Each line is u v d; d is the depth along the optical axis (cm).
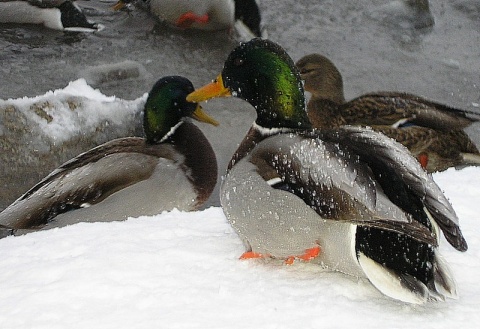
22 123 1183
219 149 1359
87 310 557
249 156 654
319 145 608
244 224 636
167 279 601
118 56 1727
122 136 1241
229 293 579
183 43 1803
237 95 745
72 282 595
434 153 1272
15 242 698
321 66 1367
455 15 1962
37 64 1670
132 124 1249
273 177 620
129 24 1862
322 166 590
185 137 1181
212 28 1853
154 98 1193
